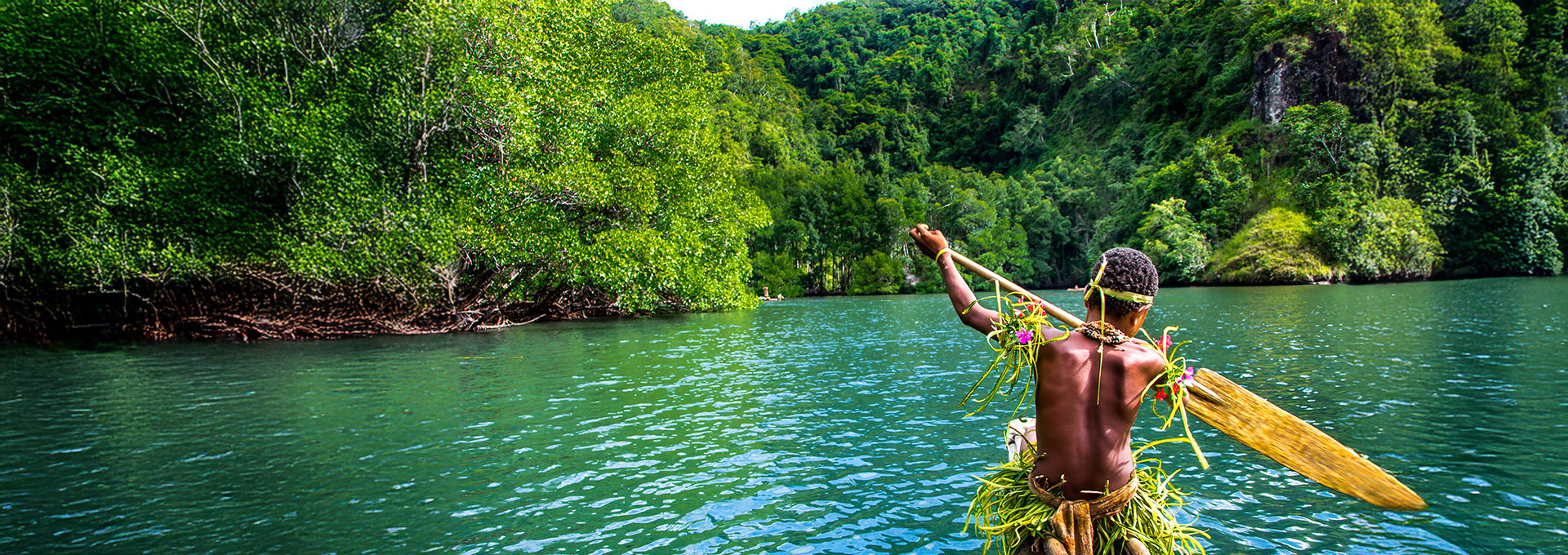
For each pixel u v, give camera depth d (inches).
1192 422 237.1
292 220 671.1
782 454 209.3
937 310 999.0
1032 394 302.0
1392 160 1950.1
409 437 235.5
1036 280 2571.4
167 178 637.3
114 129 685.3
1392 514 151.1
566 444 223.1
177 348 543.8
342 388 335.9
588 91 806.5
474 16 679.1
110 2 658.2
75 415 281.4
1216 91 2603.3
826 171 2230.6
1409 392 284.4
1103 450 84.6
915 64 4527.6
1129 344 85.6
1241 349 446.3
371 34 715.4
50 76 676.7
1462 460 189.0
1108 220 2444.6
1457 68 2079.2
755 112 3198.8
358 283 631.2
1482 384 298.0
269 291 633.0
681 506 165.2
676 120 914.1
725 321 799.1
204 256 620.7
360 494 176.4
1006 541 92.8
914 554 135.9
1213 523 147.6
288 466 202.4
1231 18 2733.8
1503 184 1907.0
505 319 735.1
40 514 164.6
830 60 4830.2
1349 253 1781.5
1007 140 3617.1
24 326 619.8
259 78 681.6
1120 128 3093.0
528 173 704.4
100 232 603.8
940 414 263.9
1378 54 2096.5
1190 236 1979.6
